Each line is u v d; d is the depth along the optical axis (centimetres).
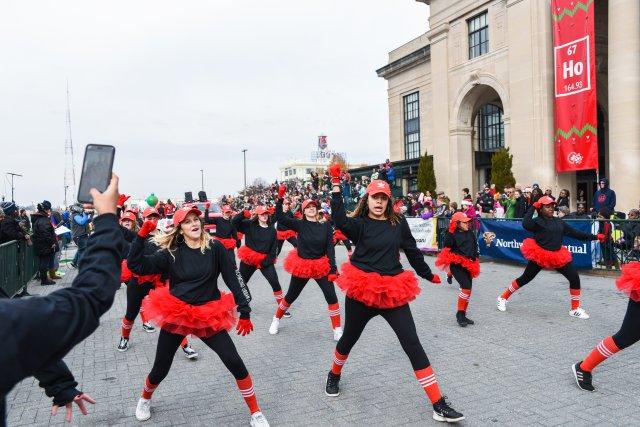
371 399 464
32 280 1328
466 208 1441
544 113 1994
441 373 526
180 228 423
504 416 416
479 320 755
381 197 439
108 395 494
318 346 646
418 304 881
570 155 1859
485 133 2975
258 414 407
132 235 701
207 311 401
